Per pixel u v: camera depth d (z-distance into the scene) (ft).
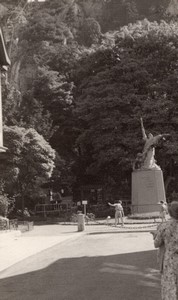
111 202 163.43
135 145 150.82
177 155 151.53
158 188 116.37
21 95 219.82
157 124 156.04
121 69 166.40
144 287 35.42
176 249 24.31
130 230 86.74
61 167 167.43
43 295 34.24
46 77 204.85
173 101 162.09
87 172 173.17
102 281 38.27
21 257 53.72
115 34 191.11
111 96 160.66
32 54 315.99
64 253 56.70
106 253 55.21
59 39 326.24
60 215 145.18
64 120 202.39
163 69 172.04
